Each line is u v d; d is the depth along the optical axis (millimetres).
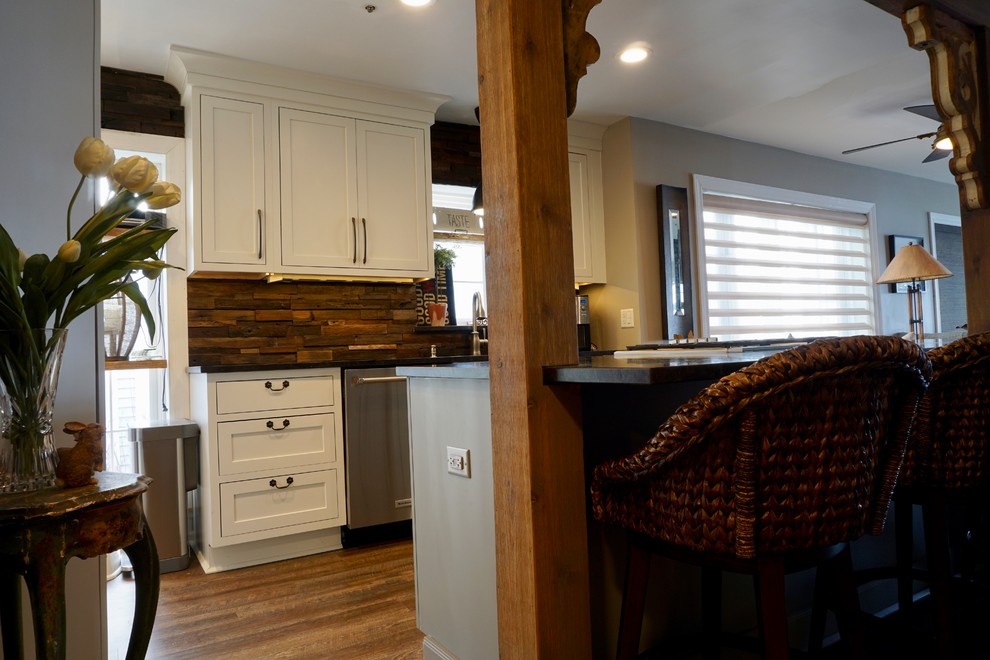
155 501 2938
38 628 1108
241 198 3260
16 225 1605
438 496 1919
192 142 3170
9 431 1206
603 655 1617
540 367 1418
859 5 2971
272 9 2803
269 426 3031
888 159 5562
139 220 3219
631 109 4172
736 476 1119
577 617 1434
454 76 3494
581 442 1471
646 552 1329
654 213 4375
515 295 1425
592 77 3678
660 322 4328
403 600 2500
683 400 1832
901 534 1799
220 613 2424
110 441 3193
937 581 1629
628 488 1312
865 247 5766
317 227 3439
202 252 3158
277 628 2271
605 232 4496
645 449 1195
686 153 4559
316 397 3150
